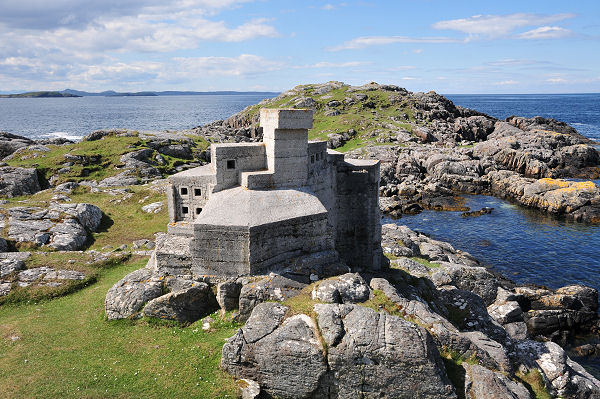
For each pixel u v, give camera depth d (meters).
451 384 23.28
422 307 28.77
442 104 161.25
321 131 131.75
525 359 32.50
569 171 102.25
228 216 29.30
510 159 103.75
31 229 43.06
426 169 103.94
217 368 25.03
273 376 23.95
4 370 24.67
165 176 79.94
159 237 31.83
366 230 39.91
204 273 29.89
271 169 32.97
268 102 168.50
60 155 78.62
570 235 68.19
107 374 24.56
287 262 30.67
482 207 84.94
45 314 31.17
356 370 23.14
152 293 29.84
